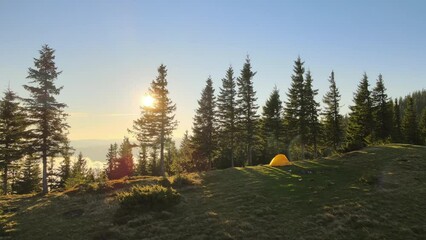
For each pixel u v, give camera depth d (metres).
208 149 52.53
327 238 16.30
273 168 34.94
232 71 52.78
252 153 61.66
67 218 22.11
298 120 51.28
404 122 69.62
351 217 18.34
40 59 33.50
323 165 33.22
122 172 68.69
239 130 52.25
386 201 20.30
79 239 18.25
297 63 52.00
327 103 55.47
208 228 18.33
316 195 22.84
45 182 32.97
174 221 19.91
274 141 60.41
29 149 32.91
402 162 29.89
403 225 17.08
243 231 17.64
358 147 40.88
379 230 16.77
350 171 29.03
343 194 22.45
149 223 19.80
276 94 60.12
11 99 41.69
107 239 17.88
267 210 20.52
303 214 19.58
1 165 39.31
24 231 19.95
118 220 20.52
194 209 22.16
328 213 19.20
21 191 54.34
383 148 38.09
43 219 22.12
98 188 30.11
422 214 18.28
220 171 35.91
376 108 55.91
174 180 30.67
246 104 51.69
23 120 34.81
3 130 40.34
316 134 51.88
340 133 55.22
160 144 47.56
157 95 46.94
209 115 52.91
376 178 25.16
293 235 16.88
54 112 34.00
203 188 28.47
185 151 69.50
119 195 25.67
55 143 33.78
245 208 21.28
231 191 26.11
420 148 36.97
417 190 21.91
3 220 22.09
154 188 24.45
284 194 23.77
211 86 53.25
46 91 33.69
